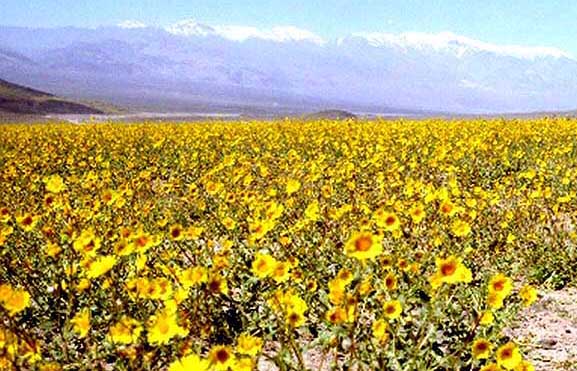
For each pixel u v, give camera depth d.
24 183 14.24
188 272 4.59
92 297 5.52
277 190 10.93
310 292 5.46
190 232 5.77
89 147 23.53
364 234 4.09
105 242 7.00
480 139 19.53
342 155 18.98
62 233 6.99
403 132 25.47
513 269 7.55
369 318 5.27
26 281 6.34
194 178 15.84
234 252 6.82
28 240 7.34
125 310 5.05
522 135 22.56
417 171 14.19
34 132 31.09
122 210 9.48
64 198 9.09
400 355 4.50
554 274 7.77
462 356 4.82
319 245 6.97
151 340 3.86
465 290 5.70
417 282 5.52
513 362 3.66
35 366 3.90
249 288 6.09
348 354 5.04
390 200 9.38
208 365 3.34
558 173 13.63
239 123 34.66
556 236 8.72
